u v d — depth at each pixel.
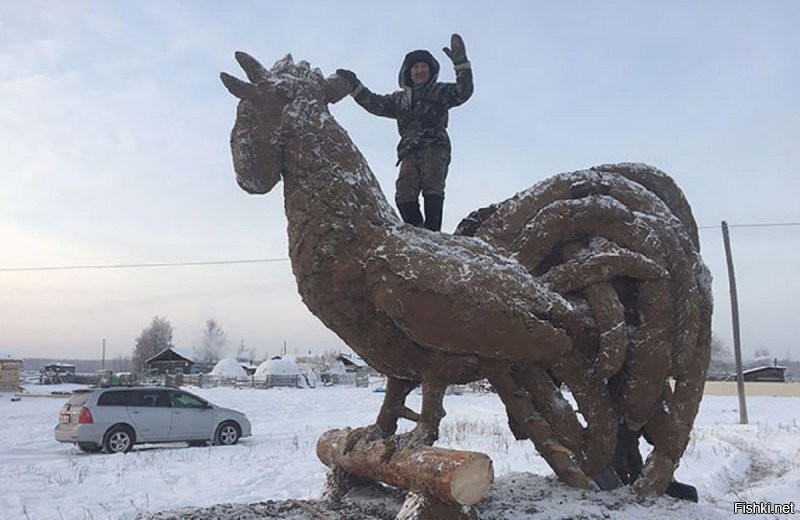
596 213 5.43
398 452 4.56
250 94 4.74
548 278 5.27
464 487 4.08
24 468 10.45
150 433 13.29
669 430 5.49
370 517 4.75
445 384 4.73
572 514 4.83
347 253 4.56
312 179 4.66
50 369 61.31
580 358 5.36
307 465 10.81
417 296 4.32
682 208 6.09
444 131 5.46
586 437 5.36
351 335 4.70
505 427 15.26
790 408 24.94
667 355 5.34
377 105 5.48
